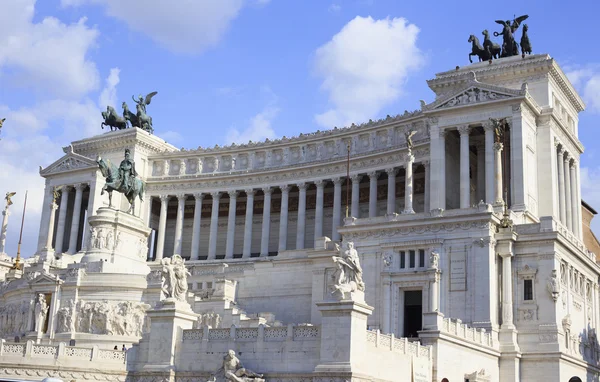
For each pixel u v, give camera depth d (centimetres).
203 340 5669
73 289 8425
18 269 10356
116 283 8325
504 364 7512
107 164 10138
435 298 7719
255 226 13775
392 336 5556
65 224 13612
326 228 13012
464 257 7788
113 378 5809
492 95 9862
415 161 11138
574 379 4100
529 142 9950
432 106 10212
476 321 7562
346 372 4903
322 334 5078
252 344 5441
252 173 13062
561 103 11188
